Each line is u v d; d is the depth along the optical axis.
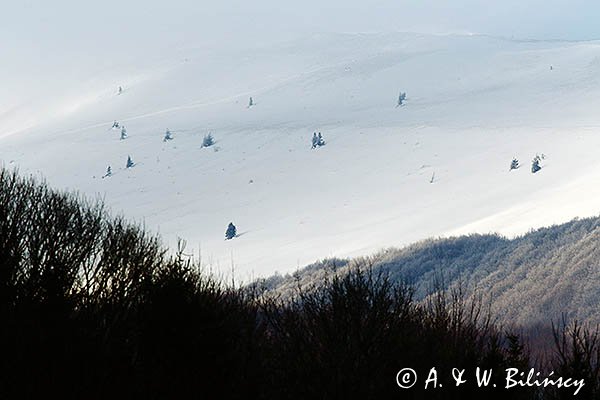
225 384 30.77
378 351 32.62
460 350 33.81
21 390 26.91
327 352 32.56
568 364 32.50
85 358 28.89
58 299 32.78
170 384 29.75
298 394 32.00
